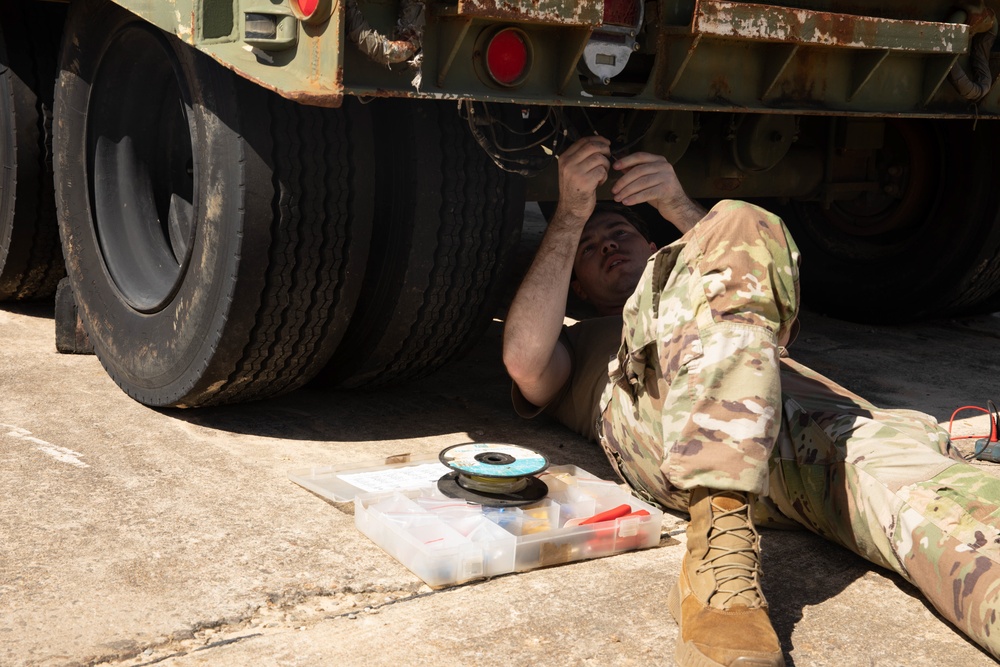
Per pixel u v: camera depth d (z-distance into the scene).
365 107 2.72
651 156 2.64
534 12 2.31
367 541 2.30
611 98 2.61
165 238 3.33
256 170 2.60
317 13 2.17
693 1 2.71
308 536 2.31
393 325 2.99
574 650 1.91
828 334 4.69
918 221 4.71
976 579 1.89
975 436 3.23
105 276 3.23
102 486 2.53
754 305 2.04
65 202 3.36
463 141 2.87
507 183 2.95
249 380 2.93
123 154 3.31
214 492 2.53
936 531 1.98
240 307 2.71
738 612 1.85
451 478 2.49
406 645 1.89
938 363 4.22
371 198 2.76
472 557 2.15
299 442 2.92
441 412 3.26
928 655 1.96
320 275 2.75
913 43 3.10
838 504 2.21
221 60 2.39
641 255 3.03
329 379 3.27
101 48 3.16
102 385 3.33
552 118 2.99
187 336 2.86
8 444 2.77
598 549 2.30
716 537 1.94
